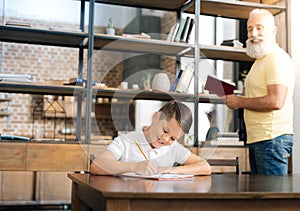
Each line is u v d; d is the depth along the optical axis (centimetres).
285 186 143
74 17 684
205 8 402
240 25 438
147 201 117
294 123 386
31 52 656
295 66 389
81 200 170
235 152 365
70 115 634
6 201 529
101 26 686
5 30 339
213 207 121
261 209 125
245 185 145
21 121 641
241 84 416
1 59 641
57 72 666
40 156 319
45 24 671
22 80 335
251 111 267
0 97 629
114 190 119
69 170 323
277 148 257
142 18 689
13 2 656
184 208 119
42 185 546
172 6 407
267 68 261
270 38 268
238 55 408
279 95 252
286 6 399
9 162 313
